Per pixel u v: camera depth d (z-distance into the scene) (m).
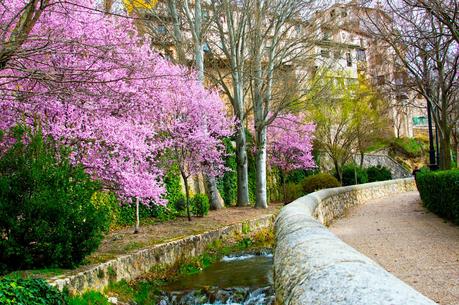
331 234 3.23
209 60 22.23
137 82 10.30
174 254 11.47
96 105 9.13
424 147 42.59
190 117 15.41
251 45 20.61
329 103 27.42
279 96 22.97
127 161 10.51
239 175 21.92
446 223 12.00
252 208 20.62
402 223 12.67
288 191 24.62
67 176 8.22
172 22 19.84
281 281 2.55
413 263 7.39
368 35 16.98
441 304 5.07
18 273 7.14
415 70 16.95
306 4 20.22
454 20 11.82
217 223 15.59
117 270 8.97
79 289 7.36
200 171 17.31
